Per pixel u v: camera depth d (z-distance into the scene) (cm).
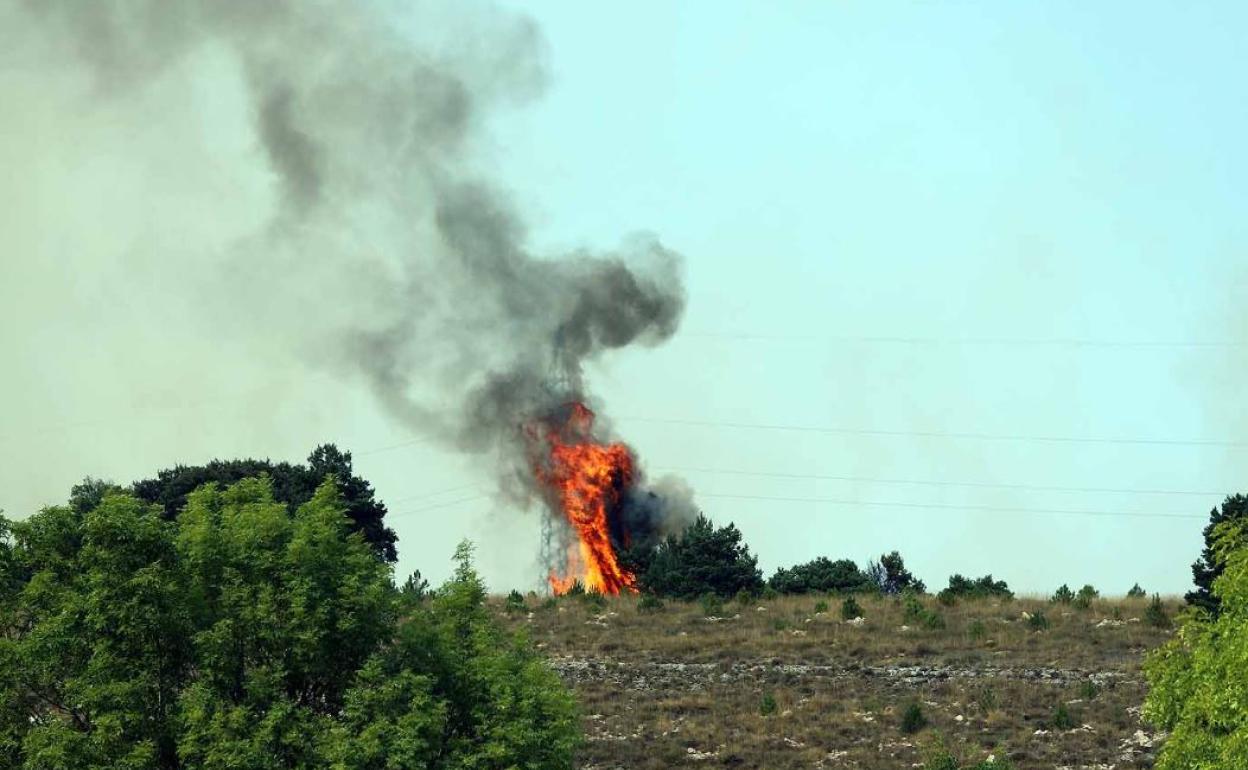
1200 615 16950
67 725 16000
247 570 16638
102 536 16438
